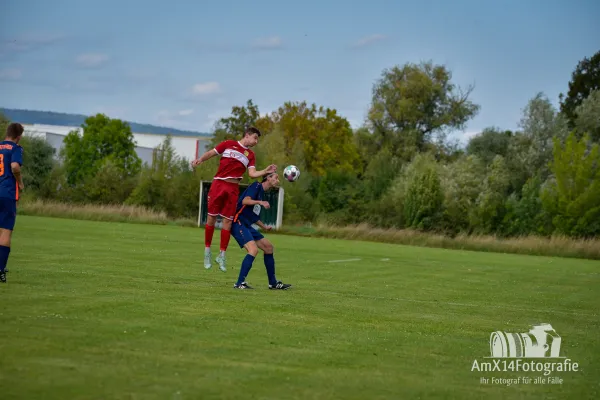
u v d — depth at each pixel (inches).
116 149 3848.4
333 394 304.0
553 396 326.6
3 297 502.3
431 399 307.6
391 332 466.0
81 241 1180.5
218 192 695.7
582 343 473.7
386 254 1453.0
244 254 1131.3
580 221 2212.1
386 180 2957.7
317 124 3786.9
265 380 319.0
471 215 2421.3
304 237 2069.4
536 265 1414.9
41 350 346.6
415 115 3924.7
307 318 498.0
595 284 1008.2
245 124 3969.0
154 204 2493.8
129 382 302.2
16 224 1601.9
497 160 2719.0
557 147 2282.2
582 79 3897.6
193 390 296.2
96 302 501.4
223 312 496.1
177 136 4650.6
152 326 423.2
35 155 2928.2
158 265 846.5
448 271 1097.4
